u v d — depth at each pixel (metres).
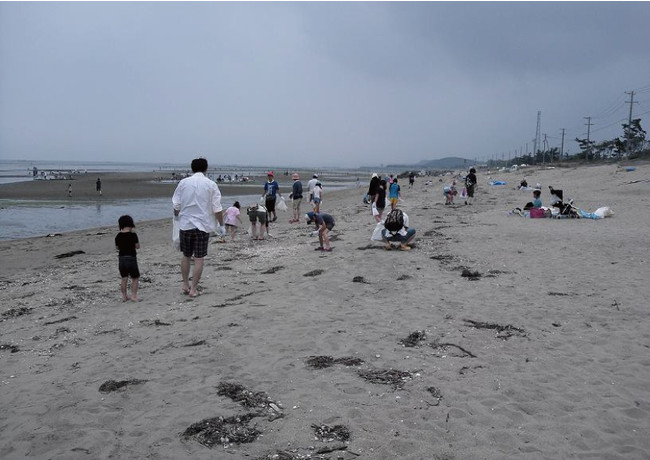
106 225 23.05
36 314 7.35
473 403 4.11
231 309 7.05
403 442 3.51
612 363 4.95
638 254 10.52
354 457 3.34
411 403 4.12
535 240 12.66
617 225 15.44
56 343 5.94
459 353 5.26
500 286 8.09
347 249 11.95
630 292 7.52
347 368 4.86
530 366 4.90
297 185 19.86
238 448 3.47
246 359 5.13
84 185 52.56
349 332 5.94
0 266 12.61
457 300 7.29
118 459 3.36
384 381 4.55
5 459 3.38
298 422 3.81
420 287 8.09
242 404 4.11
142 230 19.86
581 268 9.32
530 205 19.03
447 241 12.88
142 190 47.41
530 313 6.60
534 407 4.05
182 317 6.81
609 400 4.17
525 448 3.45
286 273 9.59
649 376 4.64
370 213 23.05
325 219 11.71
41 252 14.74
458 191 38.84
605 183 36.75
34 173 65.94
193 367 4.95
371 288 8.09
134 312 7.23
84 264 12.23
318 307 7.05
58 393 4.45
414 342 5.60
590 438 3.59
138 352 5.47
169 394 4.34
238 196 44.94
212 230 8.05
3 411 4.12
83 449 3.48
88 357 5.38
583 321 6.26
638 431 3.68
